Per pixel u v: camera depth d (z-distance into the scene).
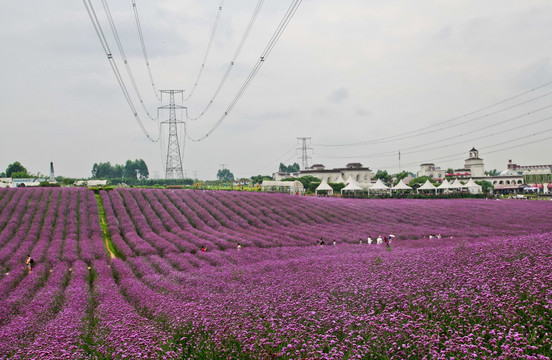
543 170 154.62
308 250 44.12
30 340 17.42
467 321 13.57
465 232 54.84
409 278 20.50
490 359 10.93
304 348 12.70
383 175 188.25
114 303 23.28
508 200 93.19
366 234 54.94
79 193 74.69
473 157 179.12
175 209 66.69
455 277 18.75
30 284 31.30
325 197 95.00
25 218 56.81
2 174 164.75
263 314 16.36
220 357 13.06
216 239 49.81
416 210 74.56
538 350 11.30
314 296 19.05
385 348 12.43
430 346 11.74
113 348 14.33
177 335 15.38
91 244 47.53
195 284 28.38
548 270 17.19
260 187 111.44
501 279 16.73
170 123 135.88
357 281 20.67
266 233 55.25
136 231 56.38
